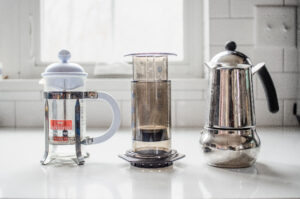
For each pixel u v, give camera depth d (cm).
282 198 34
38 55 119
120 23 122
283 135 85
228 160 47
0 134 89
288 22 104
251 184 40
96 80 105
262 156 57
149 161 48
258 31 104
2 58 117
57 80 50
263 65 52
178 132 93
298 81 104
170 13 122
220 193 36
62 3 122
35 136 85
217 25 104
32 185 40
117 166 50
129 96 106
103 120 107
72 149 52
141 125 50
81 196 35
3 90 107
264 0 104
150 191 37
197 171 46
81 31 122
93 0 121
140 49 123
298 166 49
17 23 118
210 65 51
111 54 121
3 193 36
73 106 51
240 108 49
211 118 50
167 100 51
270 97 55
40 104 108
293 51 105
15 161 54
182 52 120
